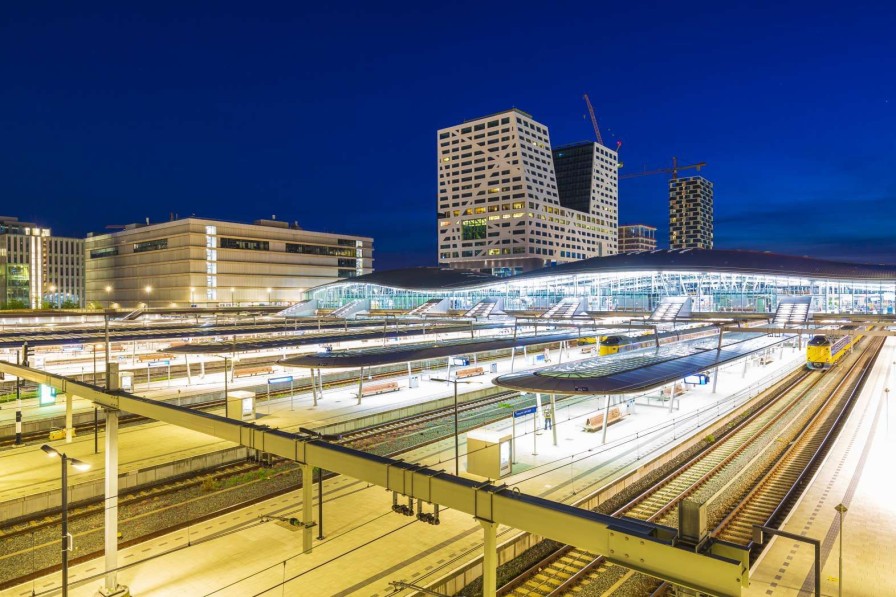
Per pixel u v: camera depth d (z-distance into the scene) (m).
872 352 86.44
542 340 62.69
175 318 116.62
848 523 22.98
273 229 164.12
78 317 104.94
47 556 21.47
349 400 48.34
